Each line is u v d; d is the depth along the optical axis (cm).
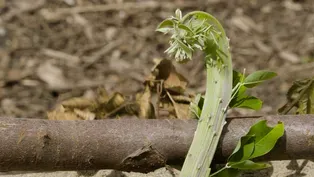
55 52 214
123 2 233
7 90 199
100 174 92
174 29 81
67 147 82
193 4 233
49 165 82
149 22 226
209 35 82
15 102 194
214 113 81
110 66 210
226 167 82
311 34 223
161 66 103
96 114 101
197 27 81
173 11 230
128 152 83
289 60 212
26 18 226
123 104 102
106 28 224
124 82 202
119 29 224
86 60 211
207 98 82
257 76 84
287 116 85
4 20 225
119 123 84
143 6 232
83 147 82
